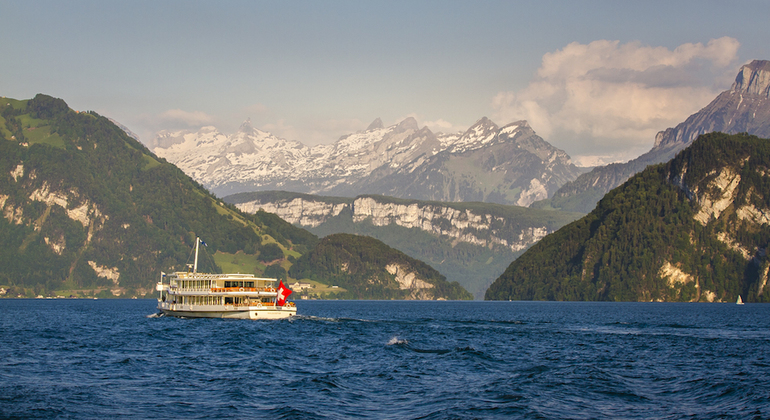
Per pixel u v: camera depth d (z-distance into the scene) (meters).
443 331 150.88
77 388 74.81
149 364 92.81
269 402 68.44
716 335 145.88
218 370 87.94
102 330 146.00
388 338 130.75
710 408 66.81
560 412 64.88
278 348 111.38
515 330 157.75
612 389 76.19
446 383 79.44
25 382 78.50
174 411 64.44
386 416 62.97
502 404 67.88
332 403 68.00
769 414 63.44
